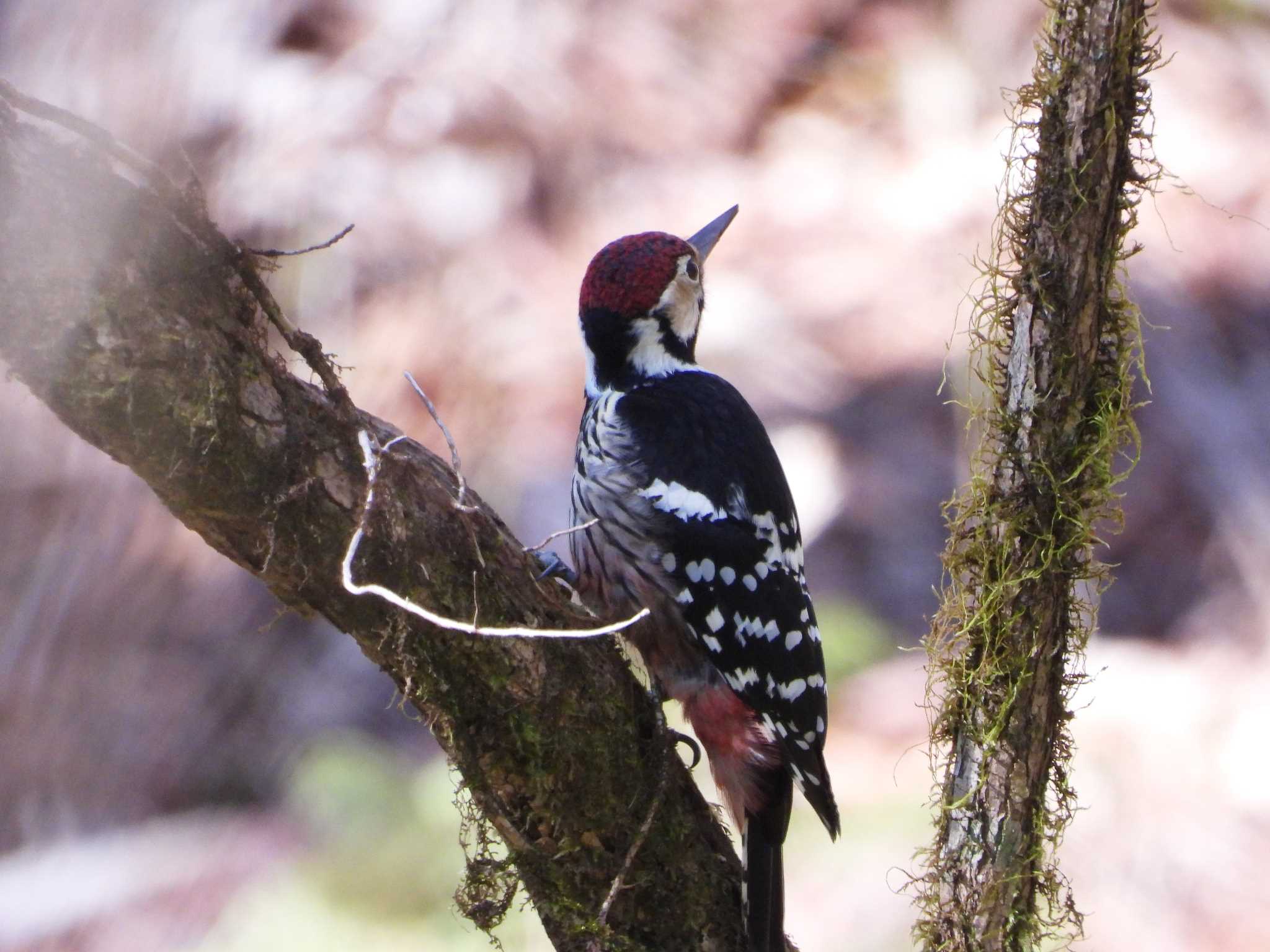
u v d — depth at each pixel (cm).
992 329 488
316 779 1161
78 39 1507
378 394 1457
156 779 1204
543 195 1603
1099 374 477
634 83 1680
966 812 495
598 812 520
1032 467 474
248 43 1605
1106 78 445
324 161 1564
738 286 1520
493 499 1371
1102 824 1046
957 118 1647
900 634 1244
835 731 1148
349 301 1516
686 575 666
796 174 1620
